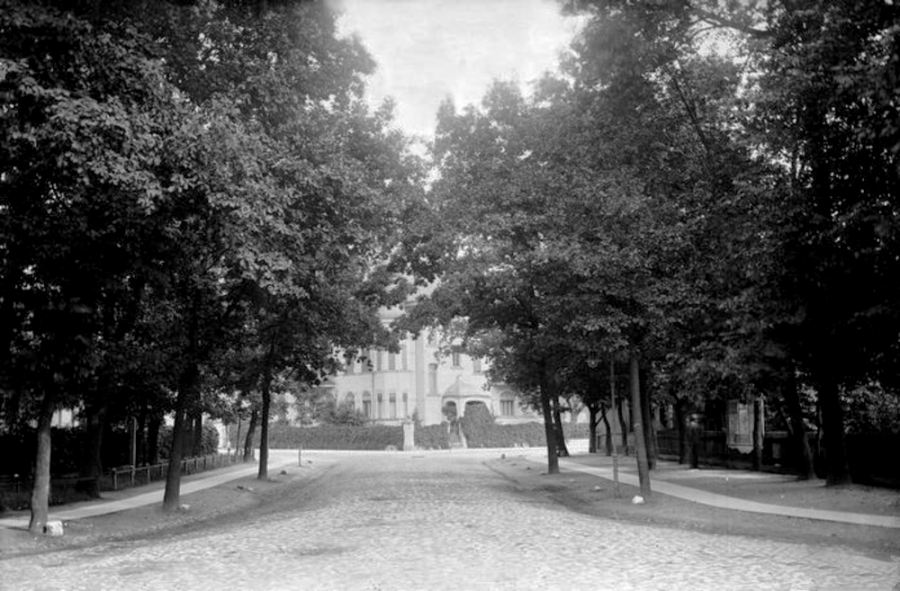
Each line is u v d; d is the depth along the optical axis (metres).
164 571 12.60
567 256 21.28
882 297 17.06
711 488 25.45
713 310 21.03
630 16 19.30
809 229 17.42
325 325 30.12
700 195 21.45
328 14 21.88
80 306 17.48
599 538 15.27
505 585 10.51
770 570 11.34
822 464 27.66
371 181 24.22
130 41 16.16
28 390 19.55
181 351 24.16
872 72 13.66
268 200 17.89
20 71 14.39
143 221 17.09
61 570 13.41
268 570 12.23
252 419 55.44
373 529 17.11
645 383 31.78
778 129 17.89
